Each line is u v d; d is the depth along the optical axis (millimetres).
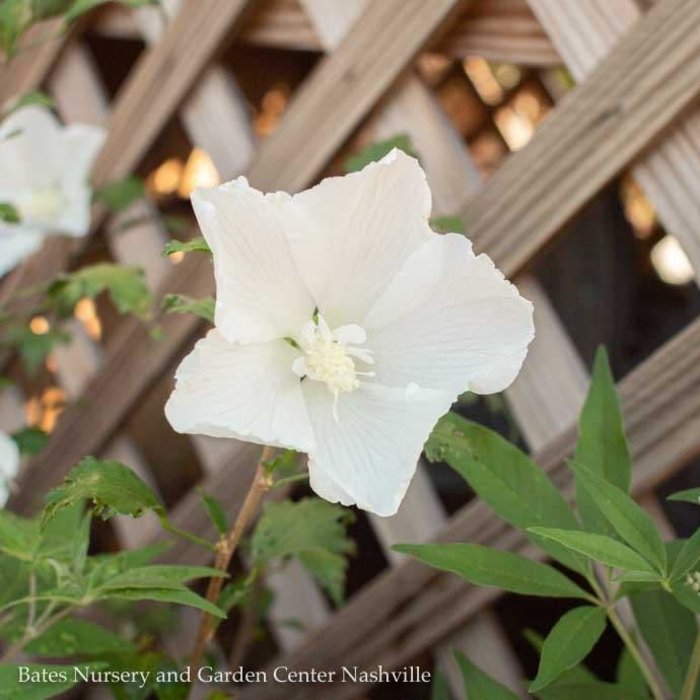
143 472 867
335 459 451
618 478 521
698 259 598
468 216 652
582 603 866
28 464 904
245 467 750
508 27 664
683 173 600
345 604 729
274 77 962
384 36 686
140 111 830
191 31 786
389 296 463
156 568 497
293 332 465
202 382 438
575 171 621
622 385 610
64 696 861
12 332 823
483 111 1038
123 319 1007
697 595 451
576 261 898
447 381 460
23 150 788
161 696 545
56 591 495
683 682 541
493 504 520
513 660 677
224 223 438
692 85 585
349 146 718
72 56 896
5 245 782
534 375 655
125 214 869
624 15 614
